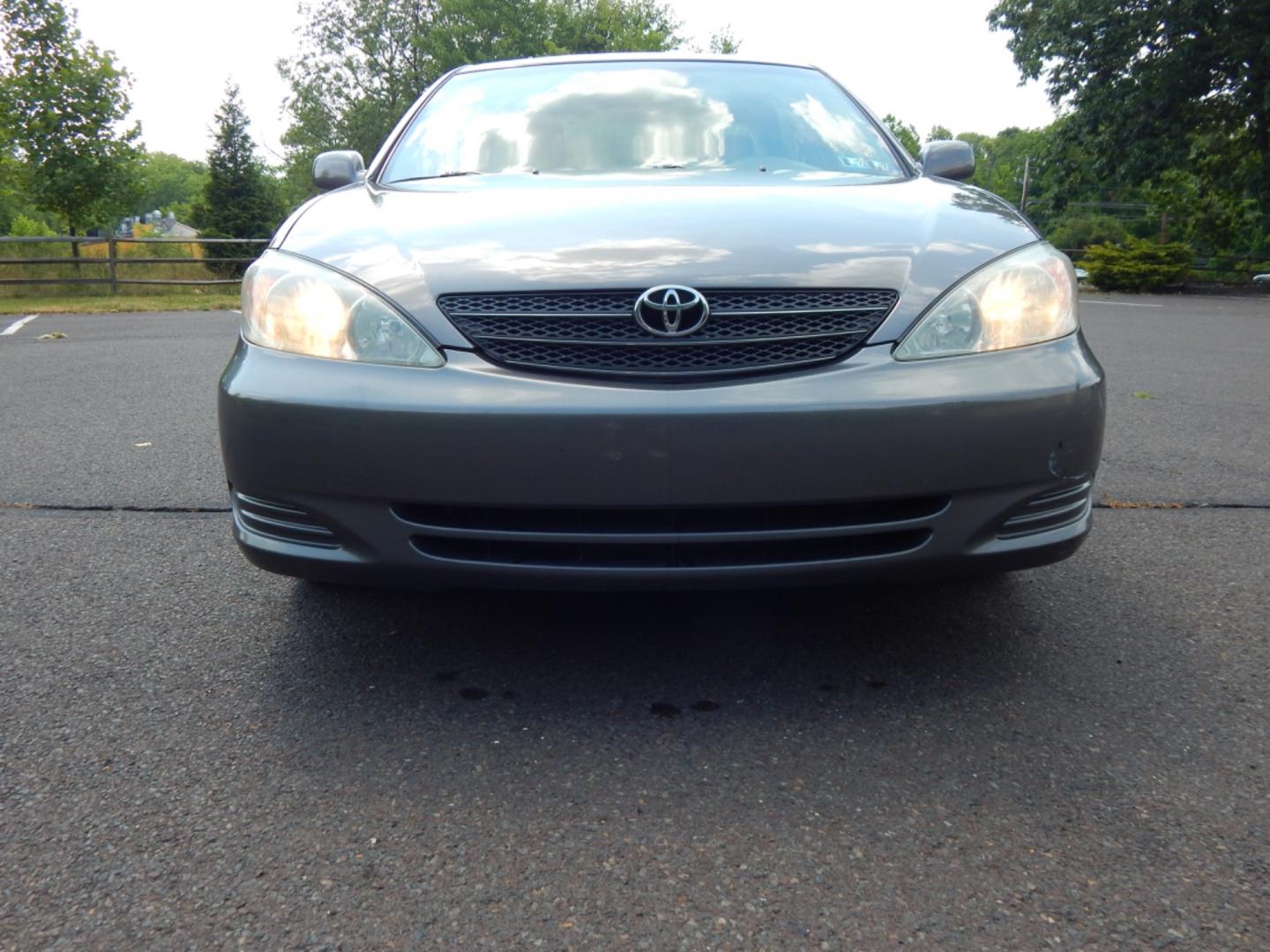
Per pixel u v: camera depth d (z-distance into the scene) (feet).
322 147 161.27
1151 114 79.41
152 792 6.31
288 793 6.29
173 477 13.96
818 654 8.23
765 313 7.07
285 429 7.10
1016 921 5.08
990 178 261.65
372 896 5.32
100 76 74.13
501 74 12.16
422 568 7.12
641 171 9.95
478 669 8.02
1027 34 86.22
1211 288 70.44
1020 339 7.32
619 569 6.93
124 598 9.55
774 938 4.98
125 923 5.11
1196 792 6.23
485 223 8.00
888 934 5.00
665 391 6.84
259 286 7.73
